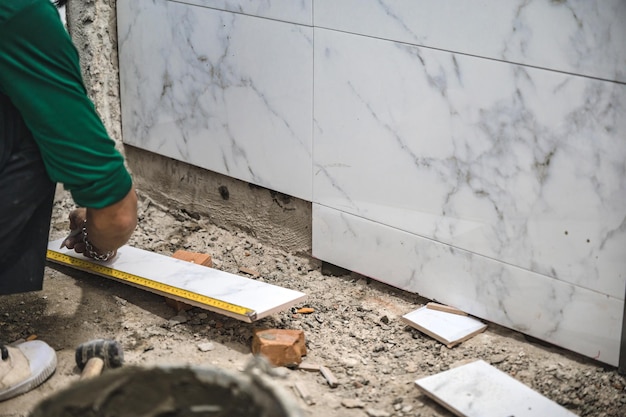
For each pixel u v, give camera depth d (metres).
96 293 3.18
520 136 2.65
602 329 2.66
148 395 1.79
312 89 3.14
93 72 3.83
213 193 3.73
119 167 2.54
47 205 2.63
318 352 2.84
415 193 2.98
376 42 2.89
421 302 3.15
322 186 3.25
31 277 2.70
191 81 3.57
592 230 2.58
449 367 2.76
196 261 3.33
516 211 2.74
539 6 2.49
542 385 2.65
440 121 2.83
